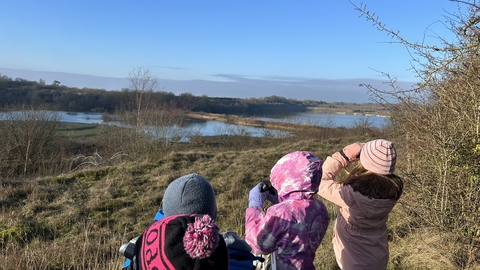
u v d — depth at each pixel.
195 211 1.63
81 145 18.44
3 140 14.62
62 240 5.88
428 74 3.52
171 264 1.18
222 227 6.42
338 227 2.63
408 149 5.01
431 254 4.01
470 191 3.81
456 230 3.91
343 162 2.73
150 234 1.36
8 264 4.57
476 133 3.67
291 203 2.07
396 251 4.38
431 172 4.41
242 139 21.45
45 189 8.30
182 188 1.66
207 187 1.72
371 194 2.37
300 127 24.69
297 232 2.02
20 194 7.93
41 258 4.91
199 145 20.50
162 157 12.81
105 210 7.46
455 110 3.89
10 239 5.69
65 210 7.23
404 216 4.95
